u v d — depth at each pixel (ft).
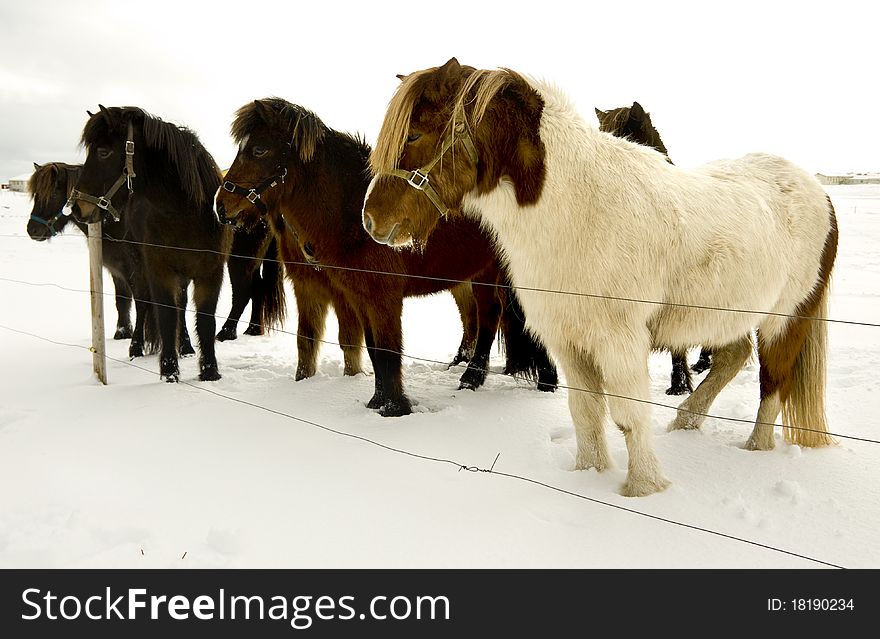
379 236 9.39
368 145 15.08
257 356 21.31
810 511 9.17
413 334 26.76
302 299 17.15
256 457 11.48
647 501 9.48
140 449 11.91
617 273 9.07
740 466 10.78
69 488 10.22
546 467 10.92
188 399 14.97
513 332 16.14
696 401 12.73
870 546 8.24
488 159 9.29
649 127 15.70
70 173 23.26
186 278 16.84
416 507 9.48
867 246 49.29
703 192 10.21
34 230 22.91
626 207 9.15
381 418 13.79
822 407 11.61
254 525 9.05
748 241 10.15
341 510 9.45
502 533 8.70
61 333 25.32
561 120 9.43
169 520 9.21
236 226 14.79
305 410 14.58
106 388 16.16
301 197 14.33
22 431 12.94
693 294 9.91
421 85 9.03
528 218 9.32
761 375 11.84
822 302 11.87
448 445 12.05
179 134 16.02
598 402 10.44
